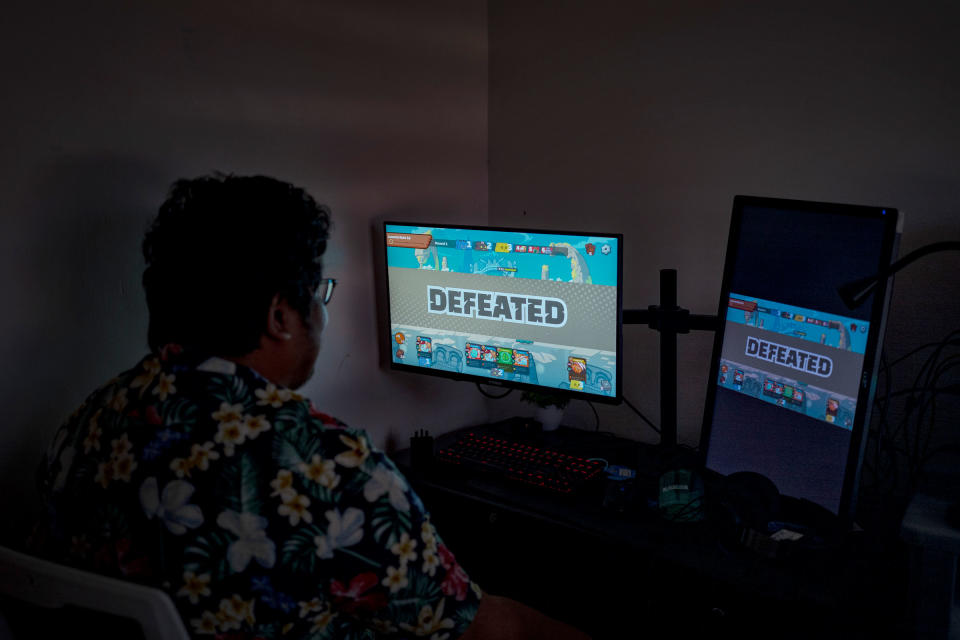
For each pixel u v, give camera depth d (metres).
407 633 0.91
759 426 1.44
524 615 1.03
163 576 0.82
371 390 1.90
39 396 1.36
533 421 1.96
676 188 1.80
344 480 0.86
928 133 1.46
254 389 0.88
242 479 0.83
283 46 1.60
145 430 0.86
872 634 1.15
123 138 1.39
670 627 1.32
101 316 1.41
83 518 0.87
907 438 1.56
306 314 1.02
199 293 0.93
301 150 1.66
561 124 1.95
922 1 1.43
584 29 1.87
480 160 2.09
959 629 1.14
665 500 1.44
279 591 0.84
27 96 1.27
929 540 1.11
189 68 1.46
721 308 1.53
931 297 1.50
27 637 0.92
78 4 1.31
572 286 1.61
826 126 1.58
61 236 1.34
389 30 1.79
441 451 1.73
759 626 1.20
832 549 1.27
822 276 1.30
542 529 1.48
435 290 1.76
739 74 1.66
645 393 1.95
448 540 1.67
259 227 0.94
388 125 1.83
